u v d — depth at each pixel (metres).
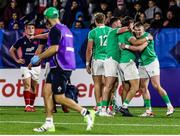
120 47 30.98
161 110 37.09
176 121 28.34
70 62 22.80
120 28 30.92
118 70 31.52
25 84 35.72
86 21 45.19
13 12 45.44
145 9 45.00
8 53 39.50
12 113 33.69
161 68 39.62
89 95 39.44
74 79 39.44
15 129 23.94
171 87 39.66
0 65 39.66
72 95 33.41
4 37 39.44
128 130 23.66
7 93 39.78
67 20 44.59
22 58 35.81
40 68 36.06
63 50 22.64
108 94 31.58
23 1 46.88
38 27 43.88
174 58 39.53
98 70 32.75
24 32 36.97
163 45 39.44
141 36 30.77
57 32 22.53
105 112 31.58
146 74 31.66
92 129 23.84
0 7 48.47
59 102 22.88
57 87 22.64
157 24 43.59
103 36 32.53
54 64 22.62
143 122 27.56
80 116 31.31
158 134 22.20
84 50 39.31
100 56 32.62
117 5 44.59
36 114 32.88
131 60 30.78
